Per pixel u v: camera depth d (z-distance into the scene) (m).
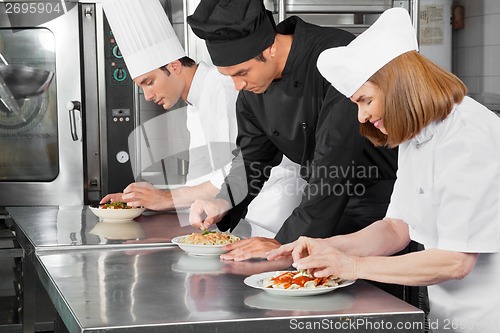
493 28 4.77
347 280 1.97
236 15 2.38
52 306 3.97
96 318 1.70
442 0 4.70
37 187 4.07
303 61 2.58
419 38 4.36
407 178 2.08
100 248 2.54
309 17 4.29
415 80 1.83
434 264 1.88
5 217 3.90
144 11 2.98
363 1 4.26
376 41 1.87
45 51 4.00
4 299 4.04
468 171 1.86
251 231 3.41
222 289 1.96
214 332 1.67
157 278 2.09
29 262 3.37
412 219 2.08
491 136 1.89
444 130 1.91
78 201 4.08
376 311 1.75
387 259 1.92
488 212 1.86
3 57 3.99
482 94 4.87
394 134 1.87
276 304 1.81
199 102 3.17
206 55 4.08
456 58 5.01
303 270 1.96
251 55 2.42
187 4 4.04
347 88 1.93
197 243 2.38
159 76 3.05
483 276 2.00
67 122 4.04
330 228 2.43
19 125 4.04
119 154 4.08
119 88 4.05
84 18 4.04
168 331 1.66
